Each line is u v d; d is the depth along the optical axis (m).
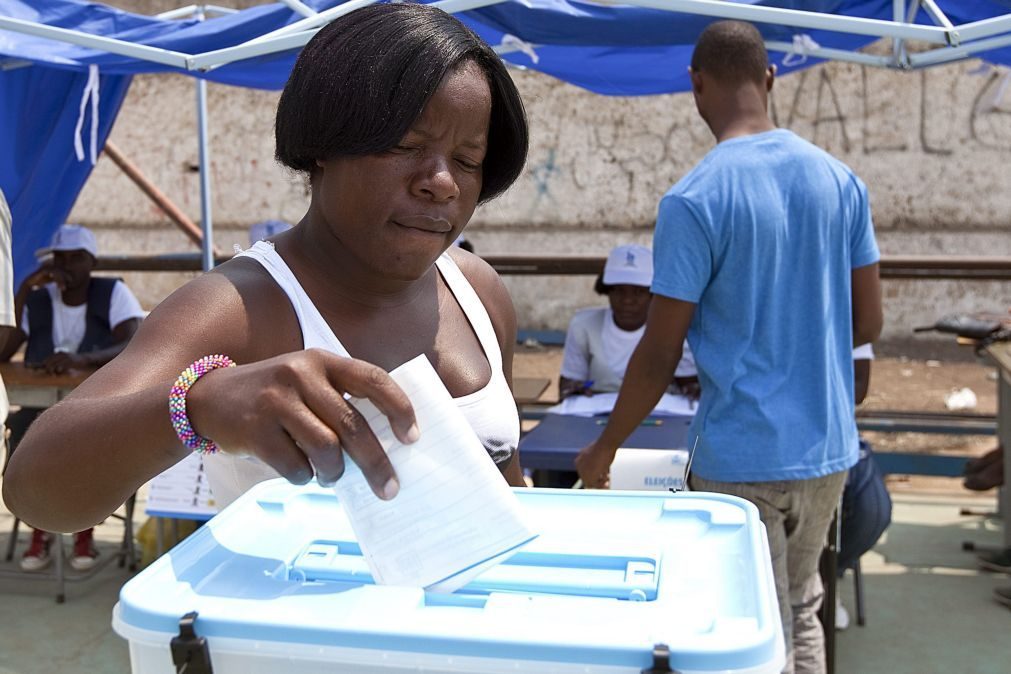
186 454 0.83
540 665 0.69
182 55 2.81
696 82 2.53
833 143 8.91
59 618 3.97
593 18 3.14
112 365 0.93
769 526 2.34
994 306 8.77
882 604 4.06
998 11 3.05
